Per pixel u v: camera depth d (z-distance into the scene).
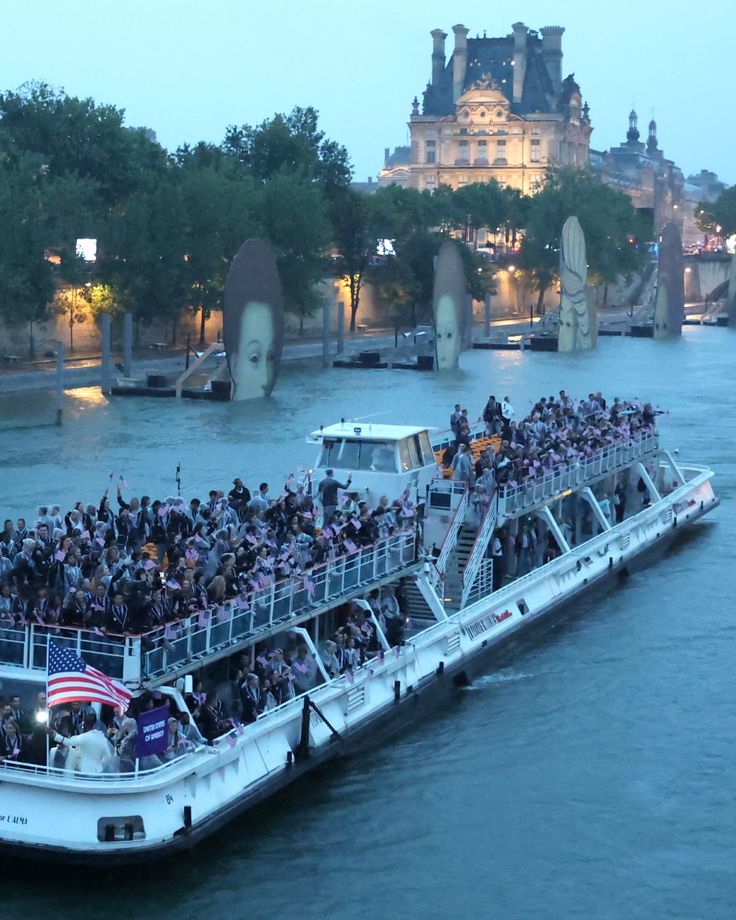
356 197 193.75
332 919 33.91
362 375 149.75
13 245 131.88
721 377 151.00
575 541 61.44
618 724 45.59
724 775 42.28
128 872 34.25
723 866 37.00
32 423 108.19
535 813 39.41
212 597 37.81
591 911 34.72
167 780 33.59
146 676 35.22
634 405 71.69
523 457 56.19
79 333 152.25
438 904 34.75
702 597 59.31
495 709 46.12
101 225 146.50
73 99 159.88
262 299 126.25
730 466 93.38
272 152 193.12
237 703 39.44
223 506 45.91
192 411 117.69
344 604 44.34
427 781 40.78
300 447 98.12
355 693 41.56
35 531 42.00
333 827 37.91
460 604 50.03
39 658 35.72
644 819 39.38
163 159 172.12
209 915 33.59
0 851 33.16
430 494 52.50
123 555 41.31
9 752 34.34
